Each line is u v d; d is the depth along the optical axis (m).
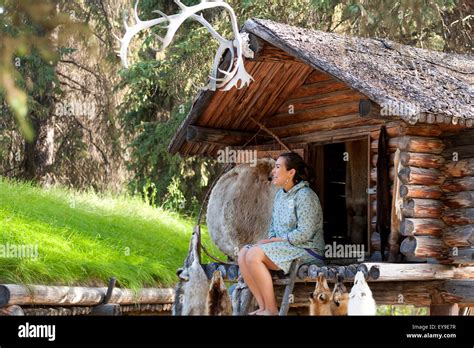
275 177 7.80
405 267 7.30
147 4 16.03
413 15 8.51
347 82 7.28
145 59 17.61
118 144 18.28
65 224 9.93
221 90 7.83
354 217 8.66
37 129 18.47
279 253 7.45
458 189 7.55
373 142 7.89
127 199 13.49
